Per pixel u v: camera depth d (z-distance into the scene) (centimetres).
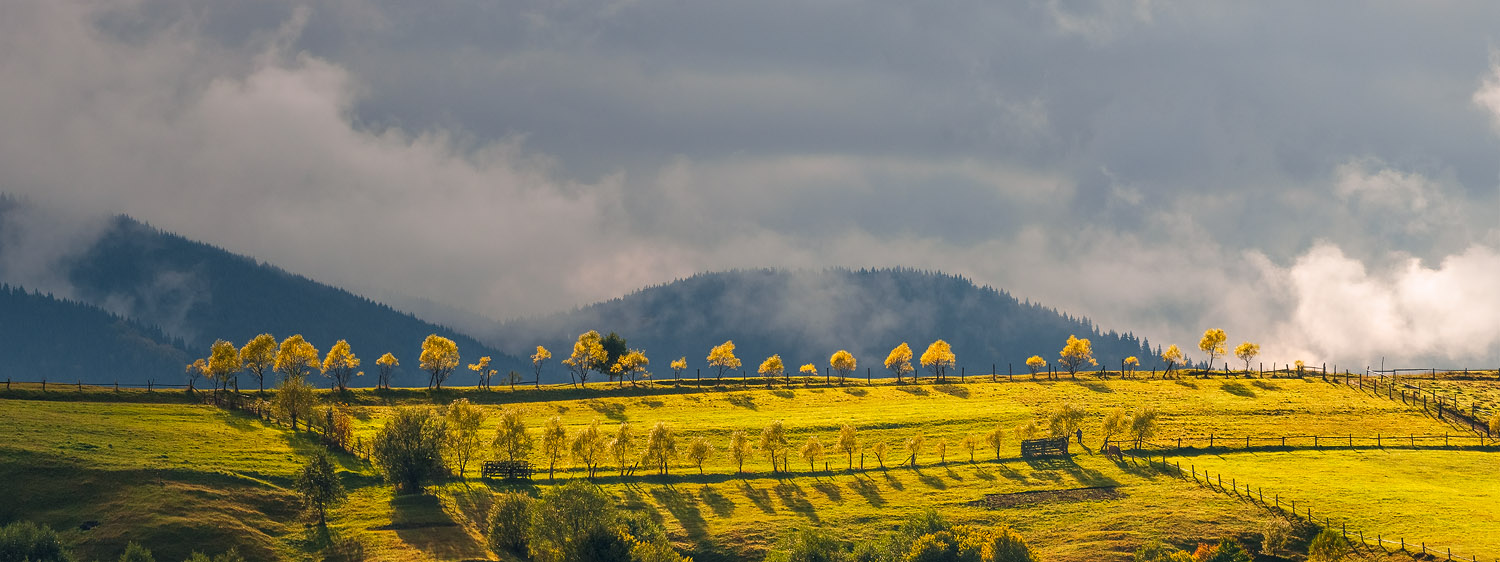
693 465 14588
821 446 14762
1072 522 12138
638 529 10919
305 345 19738
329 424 14450
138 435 13100
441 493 12512
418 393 19425
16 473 11081
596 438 14012
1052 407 18688
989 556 10044
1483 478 14100
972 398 19912
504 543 10931
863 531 11975
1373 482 13588
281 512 11488
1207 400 19175
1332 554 10712
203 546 10288
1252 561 10494
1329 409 18225
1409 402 18775
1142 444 15775
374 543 10912
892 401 19788
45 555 9238
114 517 10544
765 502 12975
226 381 18375
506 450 14112
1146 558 10675
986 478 13962
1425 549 10894
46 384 16438
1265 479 13638
